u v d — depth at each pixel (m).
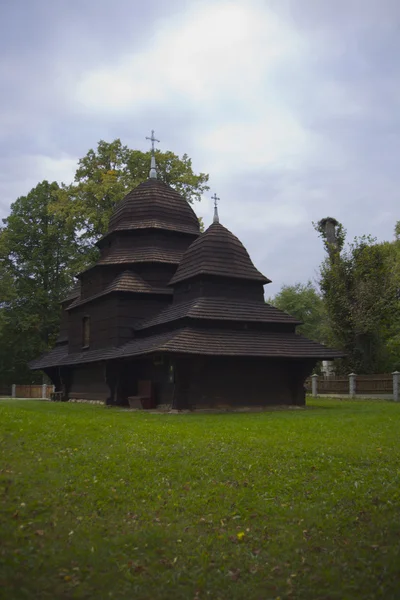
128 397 26.25
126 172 46.16
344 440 13.40
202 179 46.94
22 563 6.45
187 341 22.70
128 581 6.42
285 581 6.54
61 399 33.62
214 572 6.73
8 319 51.12
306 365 25.81
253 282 26.83
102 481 9.55
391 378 32.91
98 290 30.56
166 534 7.68
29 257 54.12
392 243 51.19
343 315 38.16
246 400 24.48
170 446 12.04
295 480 9.98
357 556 7.02
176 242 31.75
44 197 53.62
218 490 9.41
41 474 9.52
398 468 10.75
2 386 56.47
